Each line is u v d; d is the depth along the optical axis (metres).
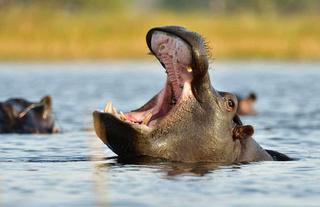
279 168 44.66
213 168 43.56
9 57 181.25
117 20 198.62
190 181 39.91
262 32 196.38
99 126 42.84
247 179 40.84
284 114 84.38
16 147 54.84
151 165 44.06
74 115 80.38
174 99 44.66
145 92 111.50
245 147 47.09
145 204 34.72
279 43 193.62
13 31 191.12
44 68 162.00
